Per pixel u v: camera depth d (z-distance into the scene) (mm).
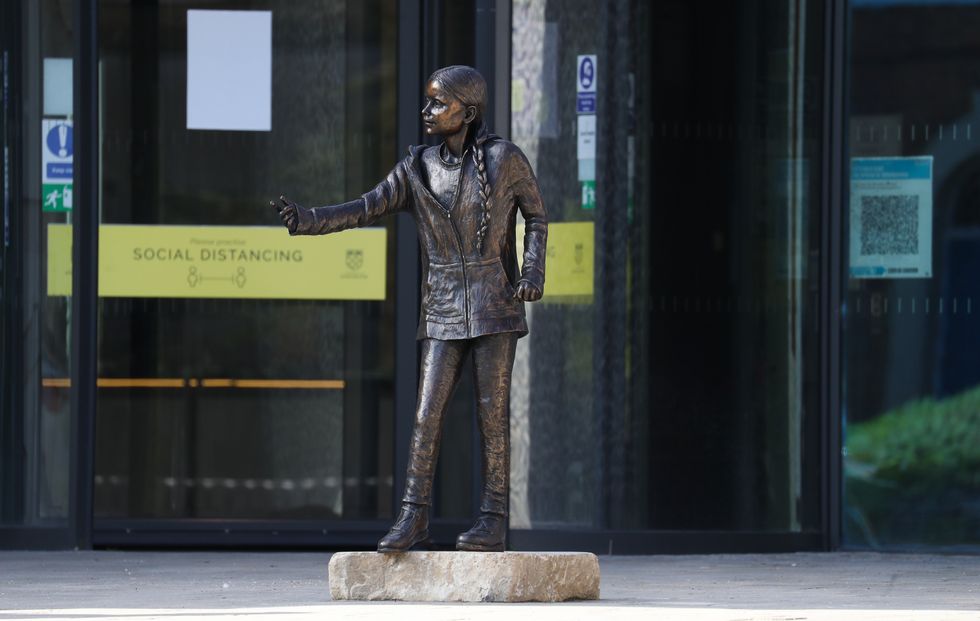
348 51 29828
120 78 29672
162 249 29625
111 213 29594
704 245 28797
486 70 28969
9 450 29078
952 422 28859
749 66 28859
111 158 29625
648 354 28688
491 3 28938
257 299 29688
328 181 29859
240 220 29766
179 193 29688
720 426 28734
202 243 29672
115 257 29547
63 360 29047
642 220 28734
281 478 29672
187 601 20266
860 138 29047
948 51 28906
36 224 29141
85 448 28938
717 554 28453
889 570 25797
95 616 18516
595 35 28703
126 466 29500
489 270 19844
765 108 28906
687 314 28734
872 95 28984
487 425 19922
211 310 29672
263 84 29859
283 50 29906
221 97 29797
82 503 28969
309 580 23719
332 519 29656
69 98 29109
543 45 28750
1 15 29141
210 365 29656
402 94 29656
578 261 28672
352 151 29859
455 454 29375
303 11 29891
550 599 19547
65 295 29094
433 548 29250
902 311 28969
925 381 28922
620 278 28688
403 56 29672
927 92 28938
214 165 29766
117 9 29672
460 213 19781
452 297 19828
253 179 29828
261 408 29688
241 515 29625
